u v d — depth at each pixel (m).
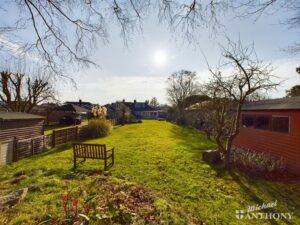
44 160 10.94
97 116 23.72
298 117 8.99
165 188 6.75
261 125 11.78
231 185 7.19
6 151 10.71
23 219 4.05
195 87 46.94
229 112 13.70
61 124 32.69
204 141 16.86
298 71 12.59
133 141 16.53
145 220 4.16
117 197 5.14
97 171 8.58
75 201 3.52
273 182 7.65
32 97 23.91
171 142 16.08
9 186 6.69
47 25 2.99
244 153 10.84
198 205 5.63
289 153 9.42
